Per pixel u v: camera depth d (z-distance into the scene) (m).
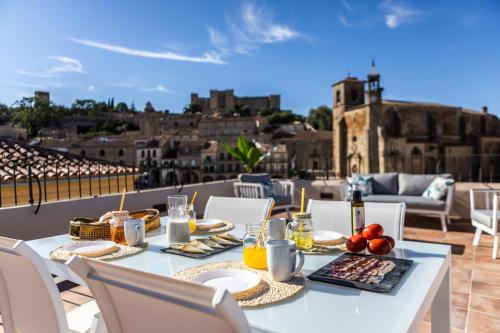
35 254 1.33
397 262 1.59
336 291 1.29
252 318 1.08
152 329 1.03
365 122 42.19
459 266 3.99
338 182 7.34
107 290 1.08
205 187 6.42
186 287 0.84
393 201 5.96
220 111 92.69
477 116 46.62
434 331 1.88
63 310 1.42
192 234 2.35
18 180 7.46
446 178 5.90
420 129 43.66
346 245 1.80
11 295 1.59
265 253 1.54
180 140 58.41
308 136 56.91
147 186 6.36
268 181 7.12
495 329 2.61
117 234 2.03
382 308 1.14
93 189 9.69
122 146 50.59
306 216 1.87
